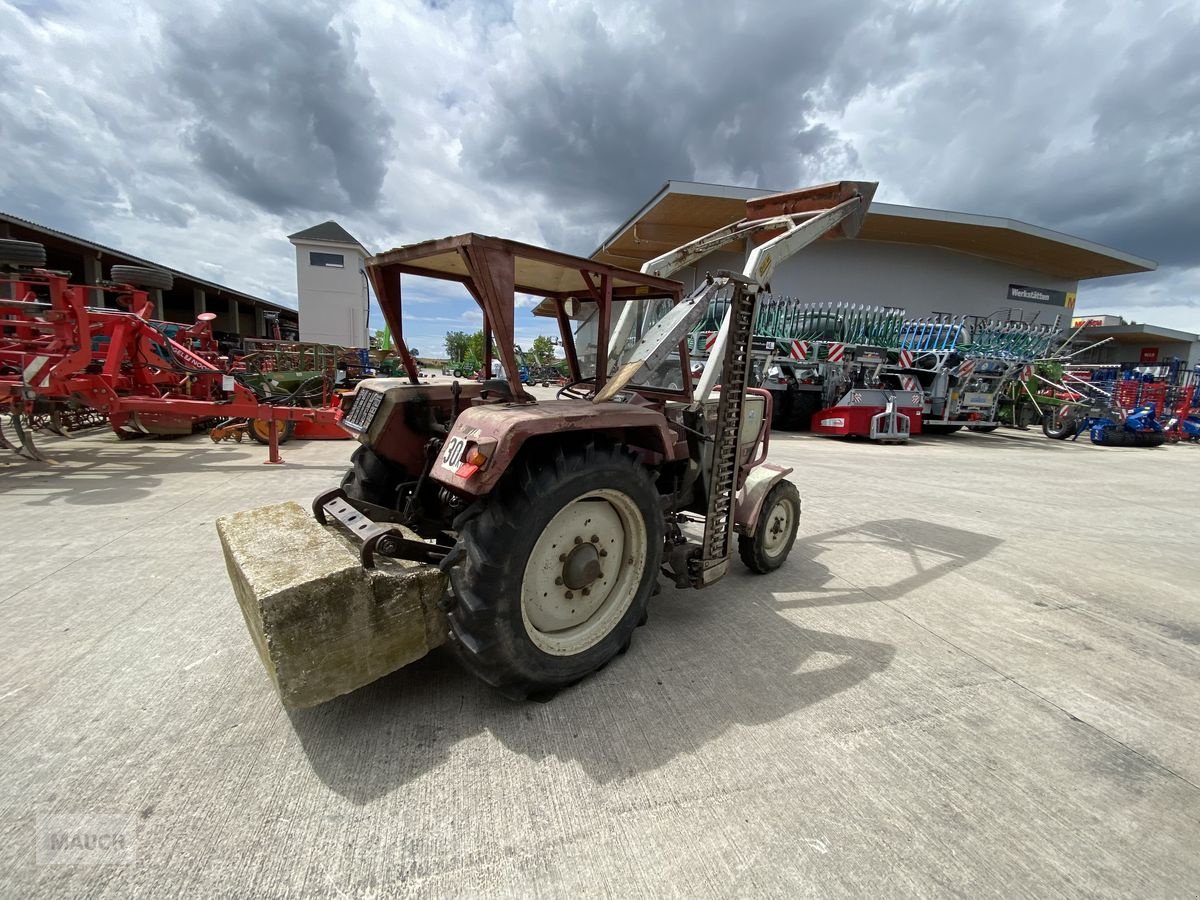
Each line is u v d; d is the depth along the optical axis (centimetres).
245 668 231
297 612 168
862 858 149
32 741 184
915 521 514
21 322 595
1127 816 168
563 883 139
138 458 686
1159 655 272
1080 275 2223
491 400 271
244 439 861
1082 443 1326
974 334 1384
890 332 1226
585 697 220
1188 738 208
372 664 188
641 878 141
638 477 231
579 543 226
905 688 235
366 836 151
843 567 384
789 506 369
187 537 389
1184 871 149
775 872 144
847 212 365
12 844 145
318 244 3225
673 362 329
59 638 252
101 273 1869
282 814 158
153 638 253
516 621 195
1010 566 398
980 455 1008
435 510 288
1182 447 1312
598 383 270
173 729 193
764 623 292
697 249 348
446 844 150
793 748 193
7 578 317
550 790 170
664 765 182
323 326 3328
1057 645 280
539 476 197
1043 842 157
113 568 333
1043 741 203
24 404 618
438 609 202
